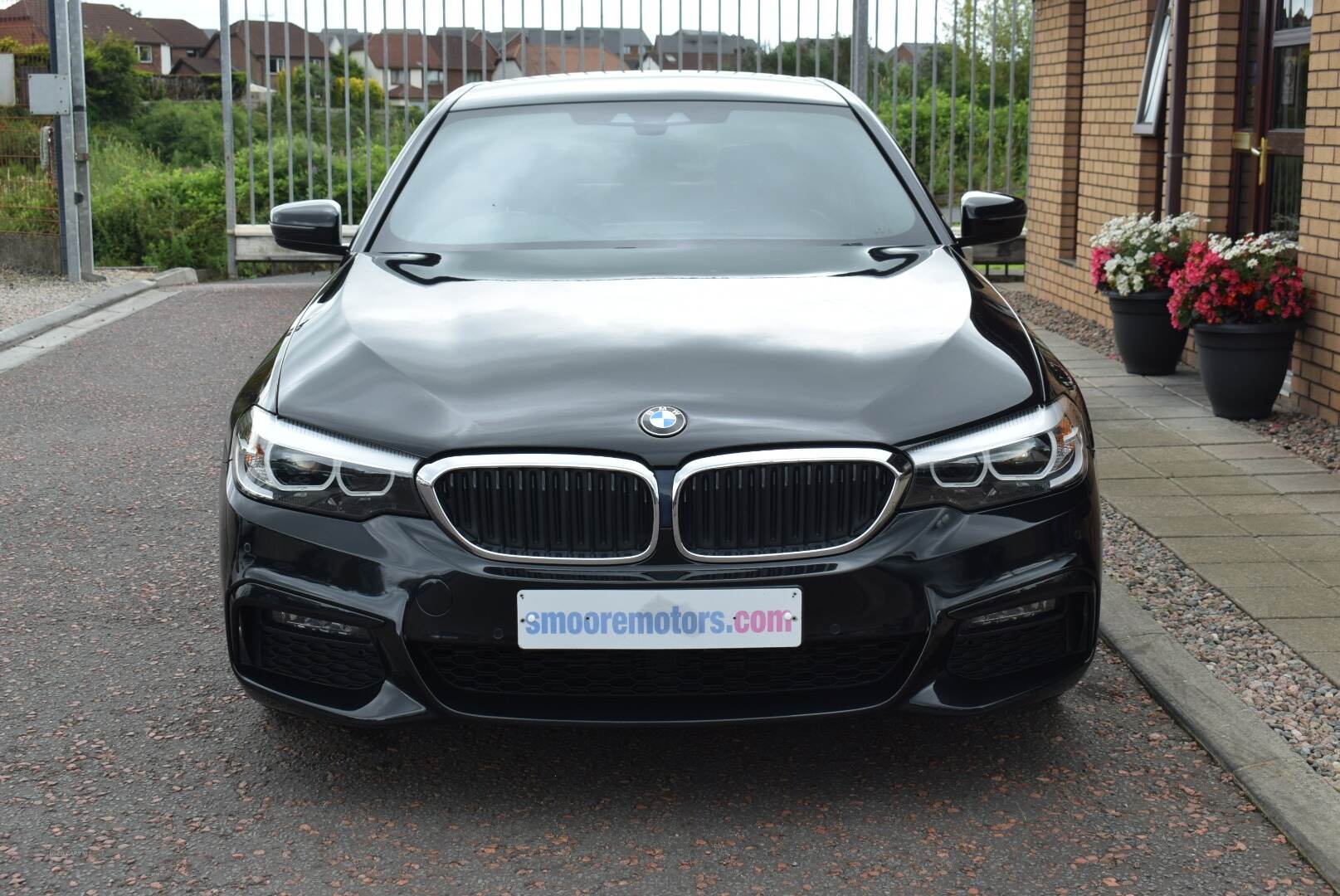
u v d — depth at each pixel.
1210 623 3.87
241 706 3.39
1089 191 9.71
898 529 2.74
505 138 4.19
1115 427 6.23
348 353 3.05
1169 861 2.64
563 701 2.81
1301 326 6.34
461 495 2.73
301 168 16.67
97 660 3.71
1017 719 3.29
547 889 2.56
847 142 4.18
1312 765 3.01
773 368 2.88
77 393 7.49
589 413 2.75
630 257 3.61
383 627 2.74
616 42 13.48
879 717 2.95
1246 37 7.35
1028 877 2.58
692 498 2.70
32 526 4.98
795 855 2.67
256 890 2.57
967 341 3.03
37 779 3.01
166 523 5.01
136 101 42.00
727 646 2.71
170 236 17.69
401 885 2.58
